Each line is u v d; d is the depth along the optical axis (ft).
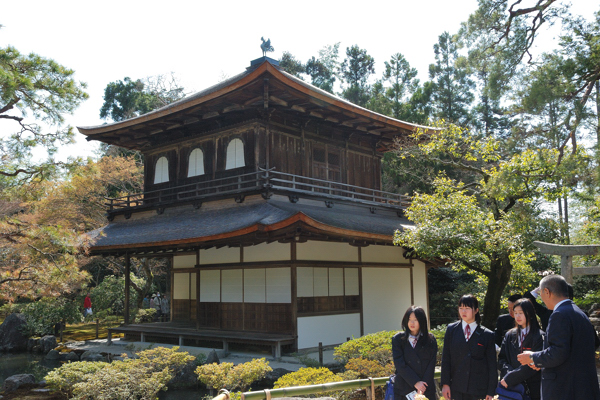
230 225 54.24
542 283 15.71
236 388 37.37
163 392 42.55
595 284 71.82
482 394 18.03
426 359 18.16
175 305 72.64
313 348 54.95
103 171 100.42
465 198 48.19
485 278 55.47
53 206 87.97
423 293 73.61
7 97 41.04
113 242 64.85
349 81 162.40
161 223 67.77
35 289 41.29
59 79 46.14
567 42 39.58
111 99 166.50
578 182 41.04
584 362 14.42
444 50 129.70
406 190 118.11
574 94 37.73
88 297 94.12
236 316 59.67
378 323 64.28
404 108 122.21
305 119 69.36
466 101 129.49
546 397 14.69
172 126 72.79
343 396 30.76
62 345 66.49
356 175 77.97
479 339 18.30
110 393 32.01
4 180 47.16
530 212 46.11
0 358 64.39
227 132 68.18
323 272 58.13
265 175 62.75
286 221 47.09
